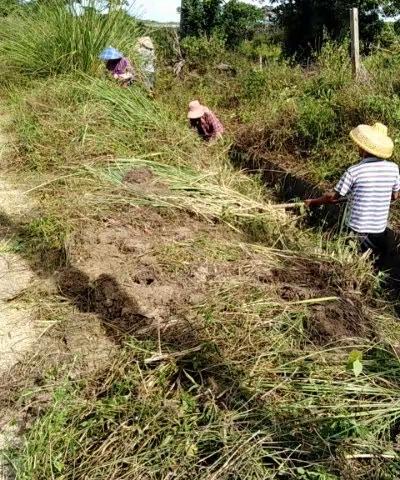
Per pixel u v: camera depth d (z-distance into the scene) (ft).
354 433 7.98
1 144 19.75
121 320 10.71
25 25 28.84
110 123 19.90
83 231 13.73
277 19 70.18
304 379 8.98
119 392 8.68
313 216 16.58
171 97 27.43
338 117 19.65
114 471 7.36
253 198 17.12
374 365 9.62
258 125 21.68
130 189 15.61
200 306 10.78
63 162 17.78
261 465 7.41
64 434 7.99
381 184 13.75
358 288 12.44
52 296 11.65
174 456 7.52
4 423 8.51
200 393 8.57
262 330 10.15
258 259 12.85
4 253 13.29
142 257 12.59
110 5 26.81
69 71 25.58
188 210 15.11
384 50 25.71
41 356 9.88
